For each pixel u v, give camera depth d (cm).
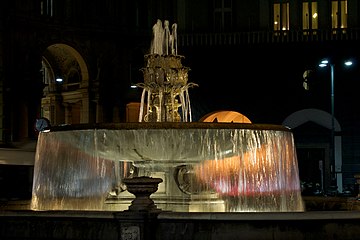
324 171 5366
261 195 1991
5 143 4509
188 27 5416
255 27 5344
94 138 1817
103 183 2150
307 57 5309
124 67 5434
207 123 1775
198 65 5400
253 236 1379
